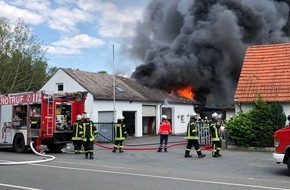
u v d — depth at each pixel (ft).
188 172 33.19
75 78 90.48
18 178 28.89
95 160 43.16
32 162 39.58
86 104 85.97
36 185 25.84
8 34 131.34
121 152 53.52
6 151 55.93
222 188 25.02
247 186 25.89
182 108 116.78
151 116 104.68
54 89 94.73
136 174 31.45
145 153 52.08
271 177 30.58
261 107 55.11
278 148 32.68
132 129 97.35
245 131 54.95
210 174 32.04
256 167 37.24
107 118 88.22
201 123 62.13
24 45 134.82
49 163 39.60
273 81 63.52
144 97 100.78
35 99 51.13
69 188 24.76
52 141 52.75
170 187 25.25
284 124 54.03
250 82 65.10
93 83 93.66
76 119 53.26
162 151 55.01
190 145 46.62
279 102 57.06
